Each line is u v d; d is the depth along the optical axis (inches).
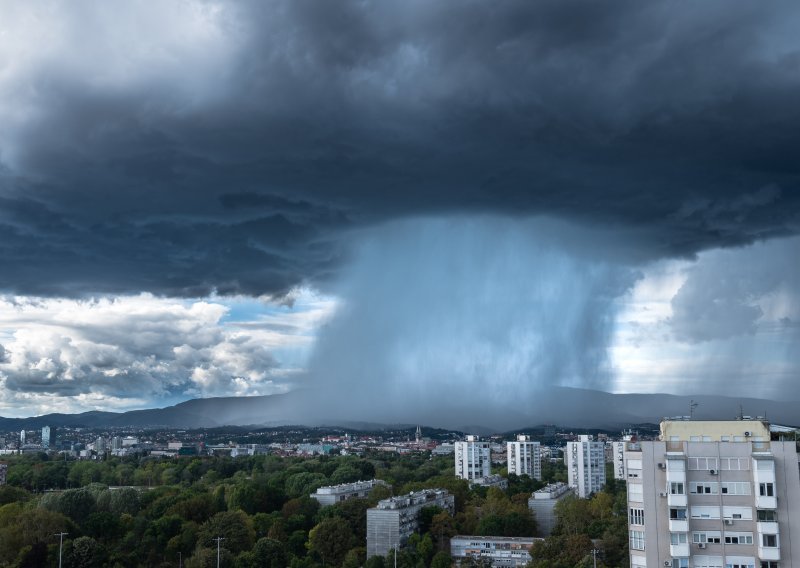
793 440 6279.5
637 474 6166.3
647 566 6003.9
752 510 5925.2
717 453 6043.3
